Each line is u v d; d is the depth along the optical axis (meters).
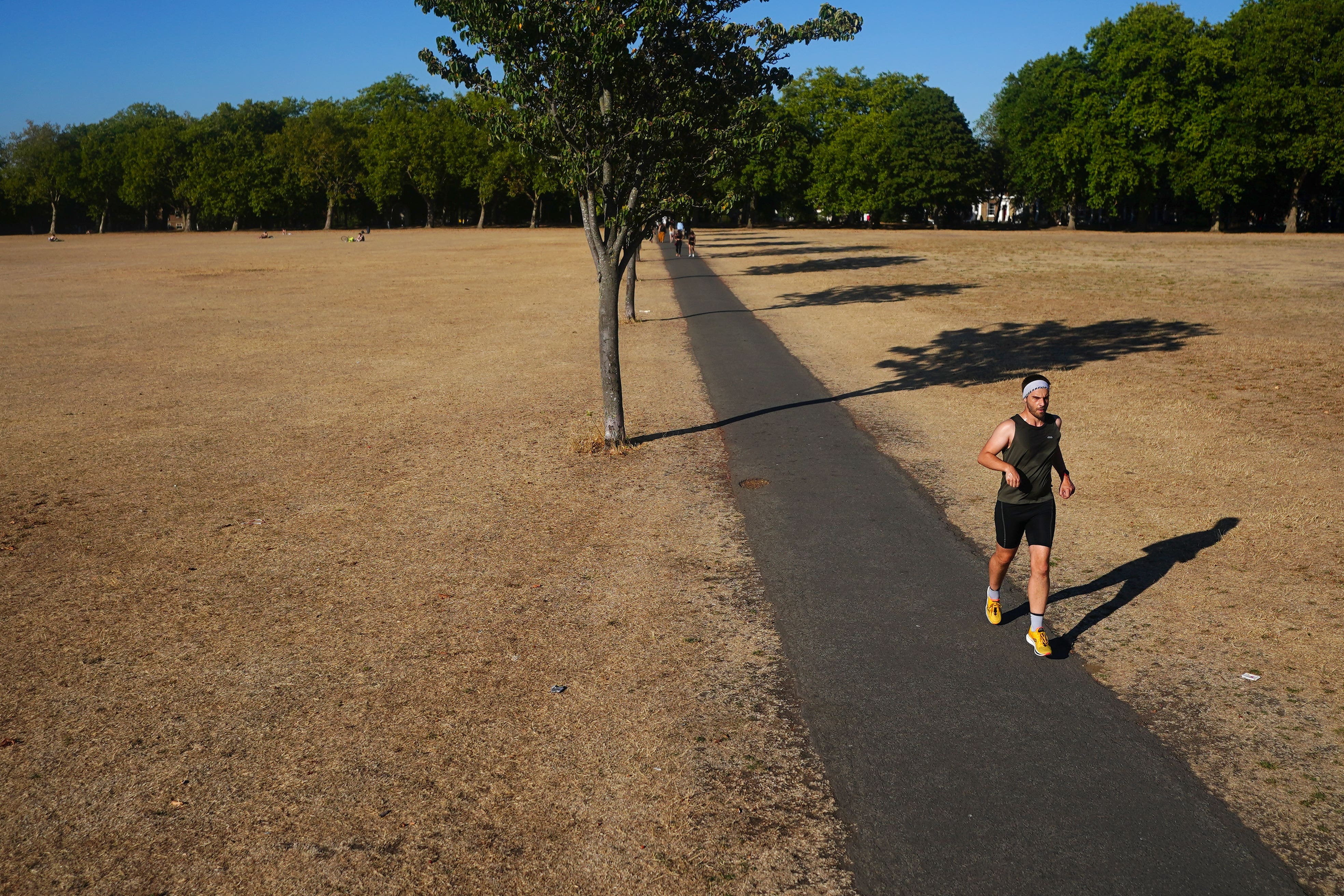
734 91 11.12
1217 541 7.73
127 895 3.96
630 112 10.91
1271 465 9.83
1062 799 4.44
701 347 19.75
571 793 4.62
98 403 14.96
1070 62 77.38
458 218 118.50
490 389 15.68
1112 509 8.67
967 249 52.31
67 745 5.18
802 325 22.83
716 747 4.99
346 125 113.38
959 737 5.00
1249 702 5.24
